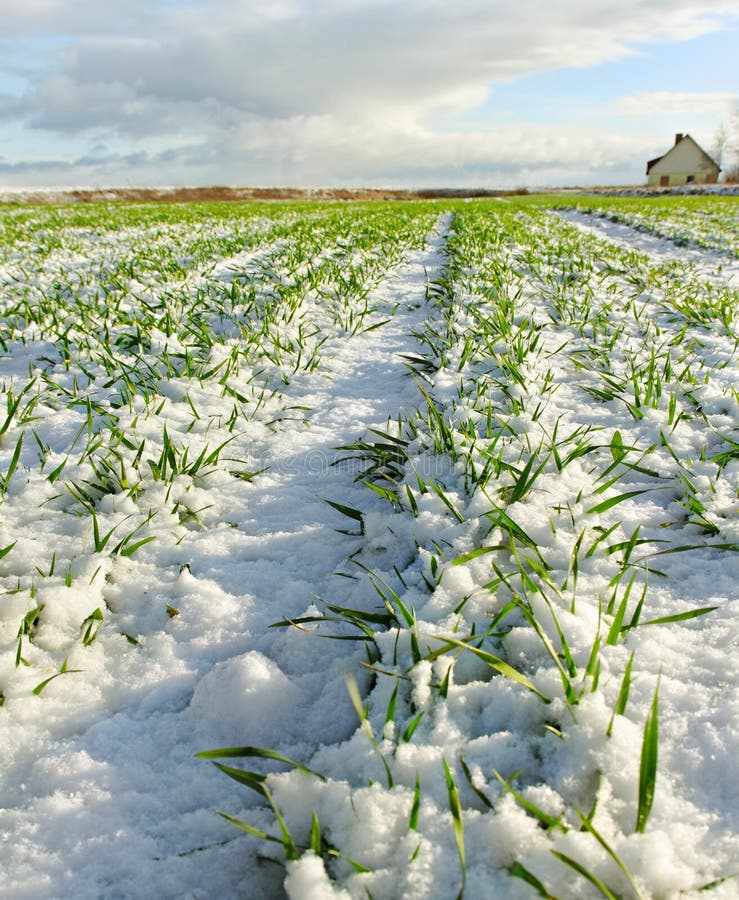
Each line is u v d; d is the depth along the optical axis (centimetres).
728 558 191
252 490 257
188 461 271
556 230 1304
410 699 145
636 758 121
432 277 686
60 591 181
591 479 237
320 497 249
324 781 125
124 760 140
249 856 120
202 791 133
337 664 162
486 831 112
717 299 558
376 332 478
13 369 386
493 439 259
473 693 144
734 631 158
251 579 202
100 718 152
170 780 136
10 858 118
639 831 109
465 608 170
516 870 102
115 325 455
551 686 139
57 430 297
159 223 1381
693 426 277
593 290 583
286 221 1433
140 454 255
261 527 233
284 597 193
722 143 6425
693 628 161
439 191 6388
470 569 184
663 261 877
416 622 165
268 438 302
